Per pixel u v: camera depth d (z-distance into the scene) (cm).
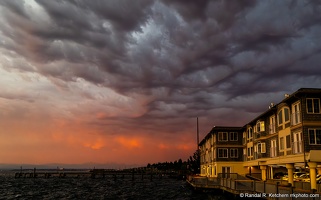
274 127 4522
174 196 5116
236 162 6588
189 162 13512
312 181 3228
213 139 7031
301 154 3412
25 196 5584
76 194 5903
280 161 4141
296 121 3609
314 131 3375
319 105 3438
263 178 4975
